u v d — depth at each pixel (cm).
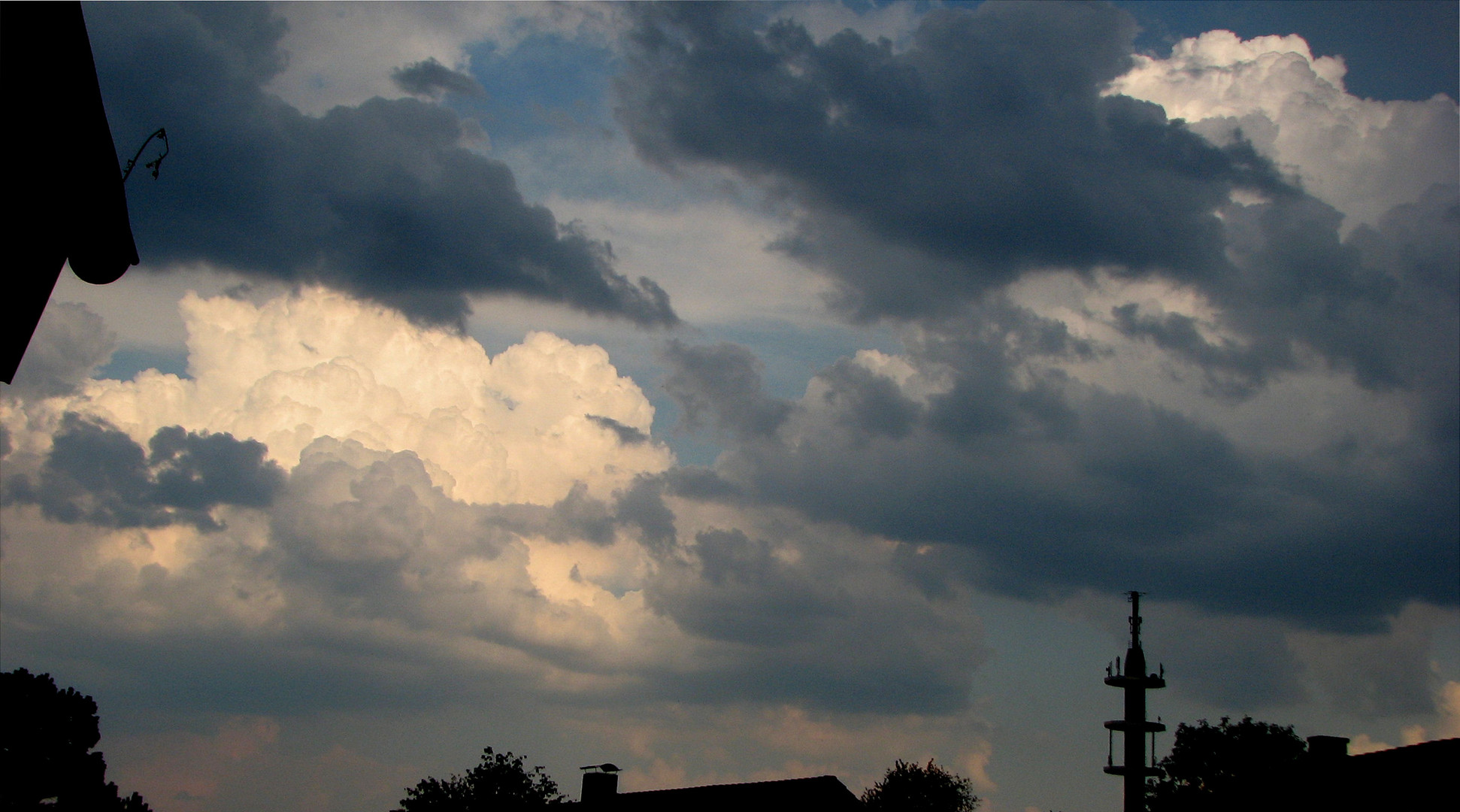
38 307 1113
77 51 941
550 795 5697
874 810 6531
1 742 6334
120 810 6644
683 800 5553
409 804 5628
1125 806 5147
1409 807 3294
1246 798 4209
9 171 944
